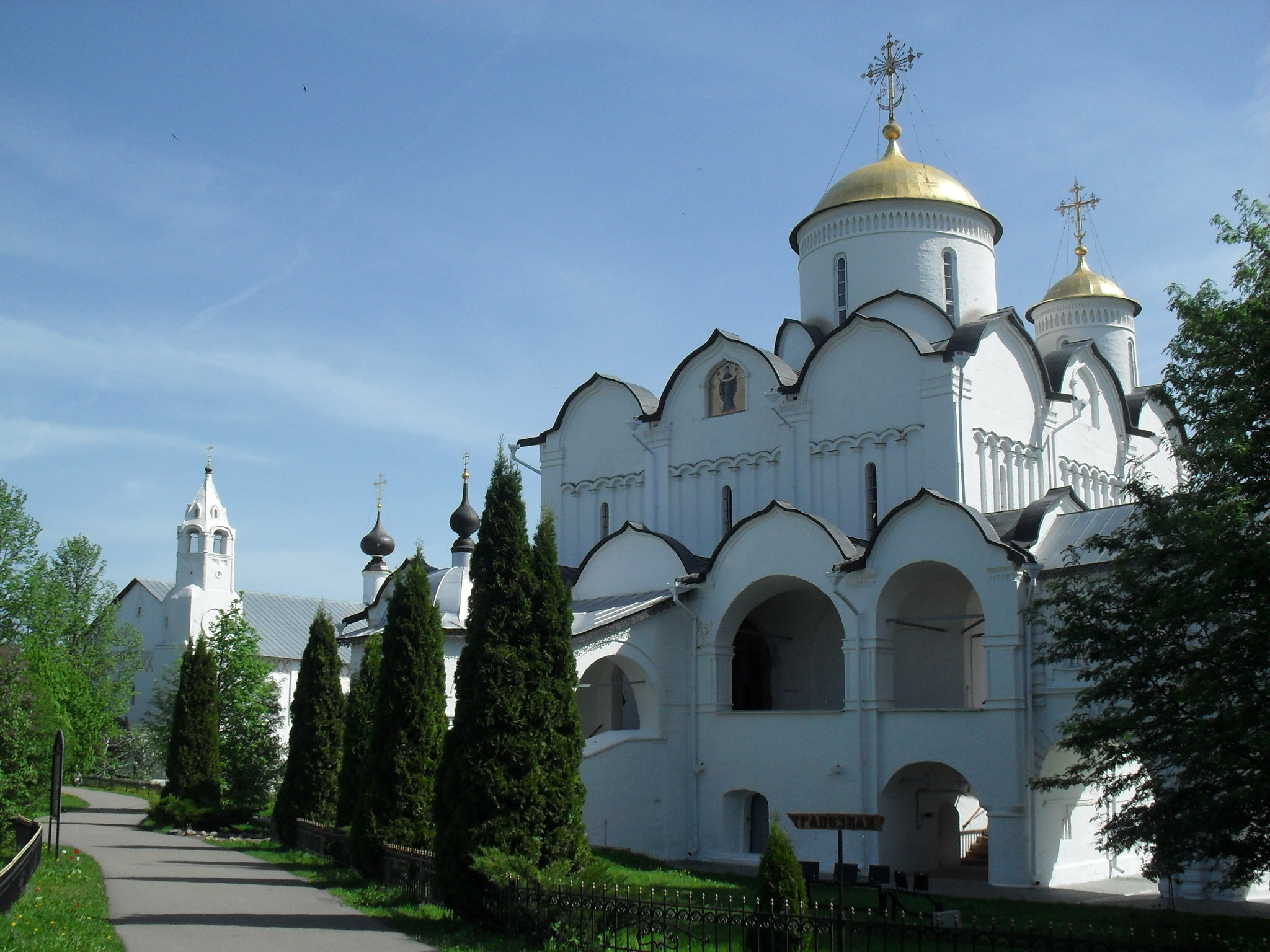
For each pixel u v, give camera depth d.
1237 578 16.30
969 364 32.78
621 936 16.48
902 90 40.38
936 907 20.06
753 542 32.59
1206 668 16.97
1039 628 27.52
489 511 19.66
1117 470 39.28
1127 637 18.41
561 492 41.22
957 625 32.88
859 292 38.56
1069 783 19.47
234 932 17.19
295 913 19.05
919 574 30.36
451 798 18.69
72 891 20.55
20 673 28.78
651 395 40.16
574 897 16.31
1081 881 29.00
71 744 48.72
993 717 27.67
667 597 33.06
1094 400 38.81
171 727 40.19
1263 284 17.78
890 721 29.50
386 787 23.20
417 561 24.53
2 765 27.45
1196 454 18.05
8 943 14.68
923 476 32.34
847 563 30.25
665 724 32.81
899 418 33.00
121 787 61.03
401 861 21.41
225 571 74.62
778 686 36.31
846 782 29.97
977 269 39.12
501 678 18.81
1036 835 27.28
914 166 39.44
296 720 32.72
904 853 30.14
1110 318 45.03
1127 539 19.20
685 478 37.72
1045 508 28.91
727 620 33.28
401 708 23.53
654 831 32.03
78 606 59.50
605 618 31.84
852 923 14.72
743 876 27.41
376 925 17.95
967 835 32.97
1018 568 27.50
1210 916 21.89
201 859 27.67
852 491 33.75
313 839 28.89
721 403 37.41
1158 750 17.42
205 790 38.12
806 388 35.09
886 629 30.11
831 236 39.50
